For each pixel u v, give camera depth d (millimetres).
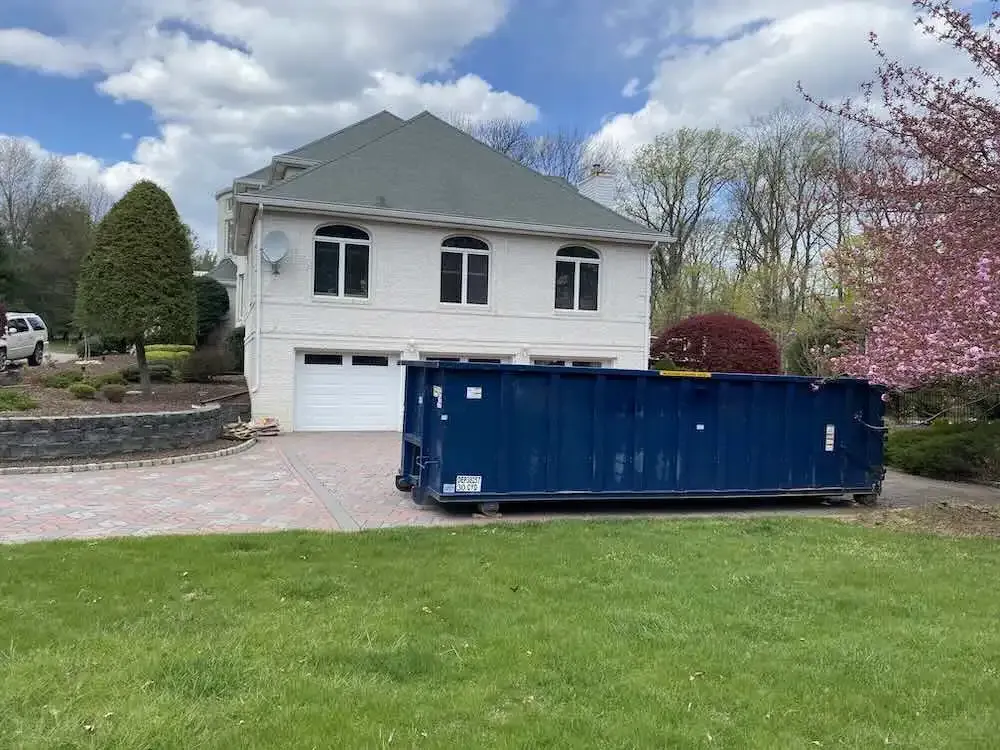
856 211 11930
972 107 8008
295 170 23672
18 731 3236
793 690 3879
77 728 3271
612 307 20219
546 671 4027
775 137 38500
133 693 3623
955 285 8195
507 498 9305
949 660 4359
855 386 10805
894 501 11352
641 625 4820
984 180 7934
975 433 13867
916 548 7512
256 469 12141
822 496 10945
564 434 9570
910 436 14789
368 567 6172
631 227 20281
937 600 5605
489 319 19188
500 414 9297
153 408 14828
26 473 10969
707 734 3354
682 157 41625
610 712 3562
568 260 20016
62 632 4422
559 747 3209
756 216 39375
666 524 8641
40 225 51406
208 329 32312
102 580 5535
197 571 5879
